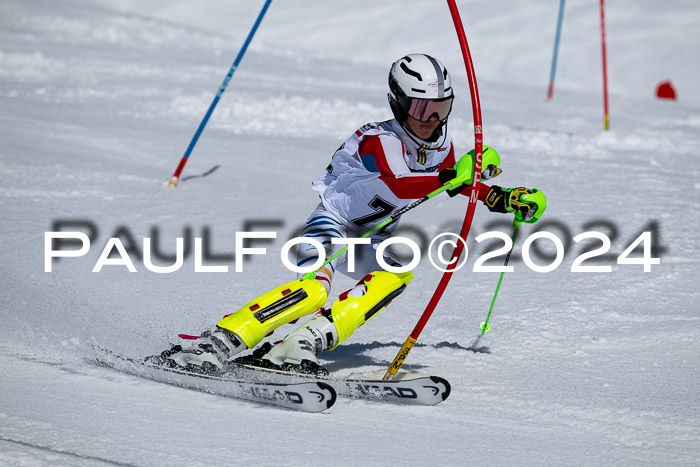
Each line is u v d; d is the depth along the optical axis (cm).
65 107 4509
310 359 1320
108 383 1338
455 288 2069
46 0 9281
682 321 1828
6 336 1559
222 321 1338
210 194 2958
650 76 13112
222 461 1027
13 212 2536
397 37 14875
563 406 1312
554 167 3812
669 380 1465
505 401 1341
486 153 1362
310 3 16800
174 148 3709
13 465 947
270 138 4131
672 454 1130
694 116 6025
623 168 3869
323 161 3644
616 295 2009
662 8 15288
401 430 1193
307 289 1345
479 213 2853
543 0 15712
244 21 16275
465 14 15400
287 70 6881
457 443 1146
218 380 1306
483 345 1669
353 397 1348
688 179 3634
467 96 6525
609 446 1159
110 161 3334
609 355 1608
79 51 6719
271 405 1282
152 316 1766
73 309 1770
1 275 1969
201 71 6228
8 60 5981
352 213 1427
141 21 8744
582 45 14088
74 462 975
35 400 1222
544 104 6384
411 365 1530
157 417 1185
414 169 1395
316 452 1081
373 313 1388
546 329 1759
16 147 3378
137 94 5059
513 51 13950
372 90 6012
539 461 1090
